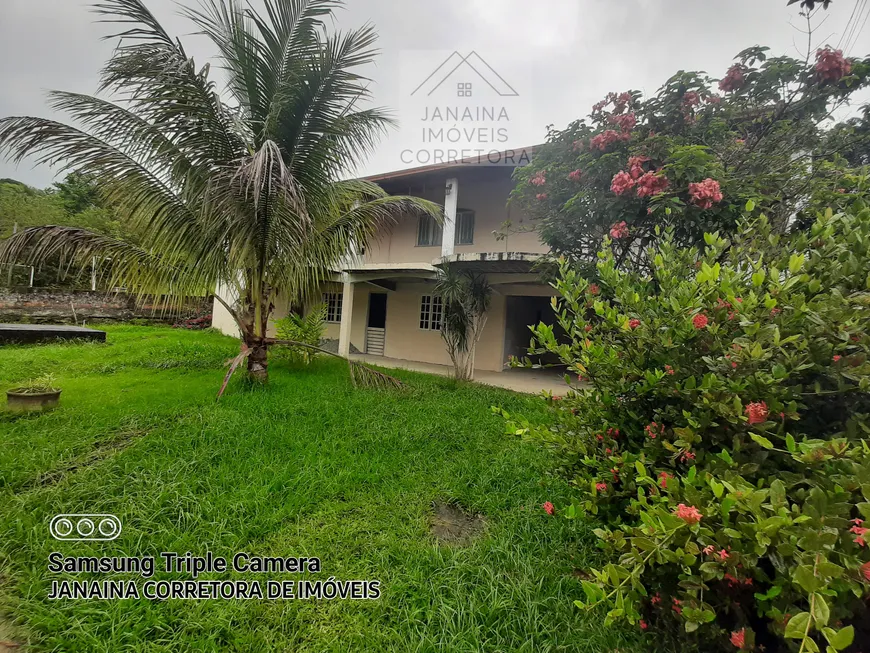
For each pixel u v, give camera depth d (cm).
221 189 452
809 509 113
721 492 120
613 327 204
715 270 171
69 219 1703
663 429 185
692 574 142
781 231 368
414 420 491
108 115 463
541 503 304
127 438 385
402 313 1163
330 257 613
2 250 482
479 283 782
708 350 177
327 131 533
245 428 412
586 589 129
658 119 431
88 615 187
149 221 507
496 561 234
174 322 1527
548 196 513
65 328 1008
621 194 389
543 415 531
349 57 508
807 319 152
